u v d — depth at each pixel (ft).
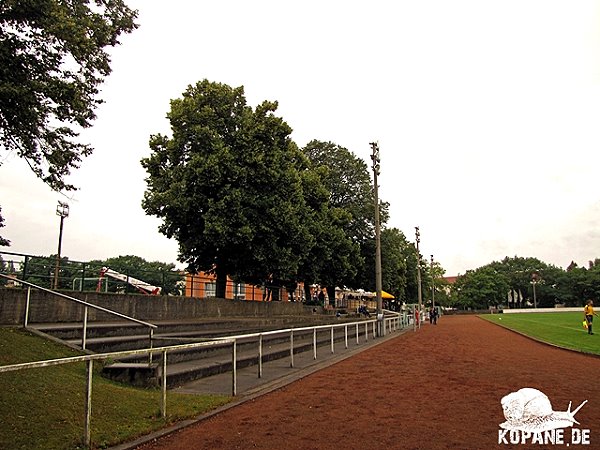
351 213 156.56
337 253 139.85
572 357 60.23
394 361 54.85
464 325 158.40
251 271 96.37
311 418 27.37
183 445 22.15
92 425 22.91
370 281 167.32
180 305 75.00
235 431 24.58
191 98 89.56
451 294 431.84
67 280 66.39
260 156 87.71
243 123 90.27
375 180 104.99
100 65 39.24
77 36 34.88
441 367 49.60
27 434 20.39
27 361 30.83
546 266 463.83
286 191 95.45
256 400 32.45
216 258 95.81
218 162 83.51
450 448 21.76
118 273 71.05
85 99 39.06
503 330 125.70
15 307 44.60
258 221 89.81
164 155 89.86
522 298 455.22
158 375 33.88
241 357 48.19
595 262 500.33
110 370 33.47
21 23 33.73
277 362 52.26
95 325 47.67
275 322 85.10
